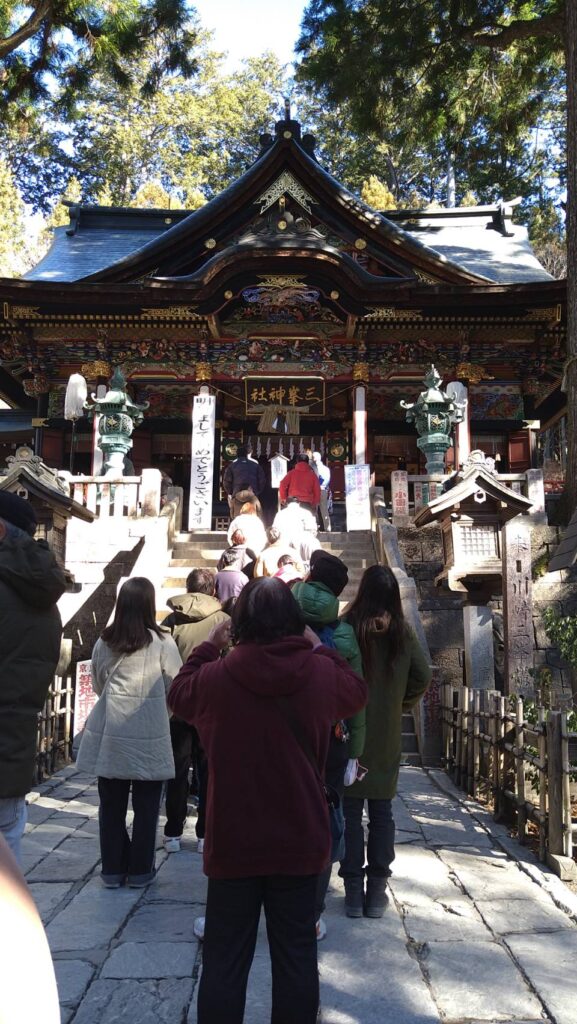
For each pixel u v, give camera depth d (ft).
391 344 63.26
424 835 18.31
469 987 10.52
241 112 145.07
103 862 14.39
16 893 2.66
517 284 56.80
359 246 61.57
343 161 134.41
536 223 110.11
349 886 13.14
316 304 60.54
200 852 16.88
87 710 27.76
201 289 56.39
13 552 9.70
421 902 13.79
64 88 53.52
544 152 95.66
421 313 59.36
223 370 63.67
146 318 60.59
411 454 70.18
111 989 10.36
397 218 81.87
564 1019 9.63
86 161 139.74
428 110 52.85
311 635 9.57
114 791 14.52
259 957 11.66
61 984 10.47
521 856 16.62
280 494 42.04
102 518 38.37
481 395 65.21
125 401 40.06
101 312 59.62
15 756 9.46
